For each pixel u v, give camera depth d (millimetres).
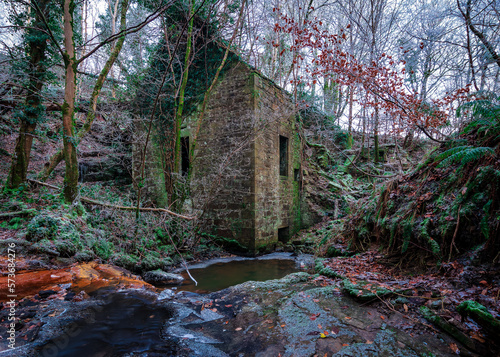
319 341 1916
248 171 7297
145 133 9438
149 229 6078
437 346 1810
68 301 2572
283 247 8062
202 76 8305
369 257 3865
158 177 9227
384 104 5461
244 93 7457
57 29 5977
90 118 5820
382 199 4242
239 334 2104
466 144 3490
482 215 2684
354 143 12383
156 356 1787
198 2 7238
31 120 5695
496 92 4043
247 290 3104
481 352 1705
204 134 8195
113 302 2697
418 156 9047
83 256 3941
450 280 2562
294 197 9711
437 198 3334
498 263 2408
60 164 9648
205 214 7855
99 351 1824
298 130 10305
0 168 7066
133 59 8586
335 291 2807
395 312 2266
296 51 7891
